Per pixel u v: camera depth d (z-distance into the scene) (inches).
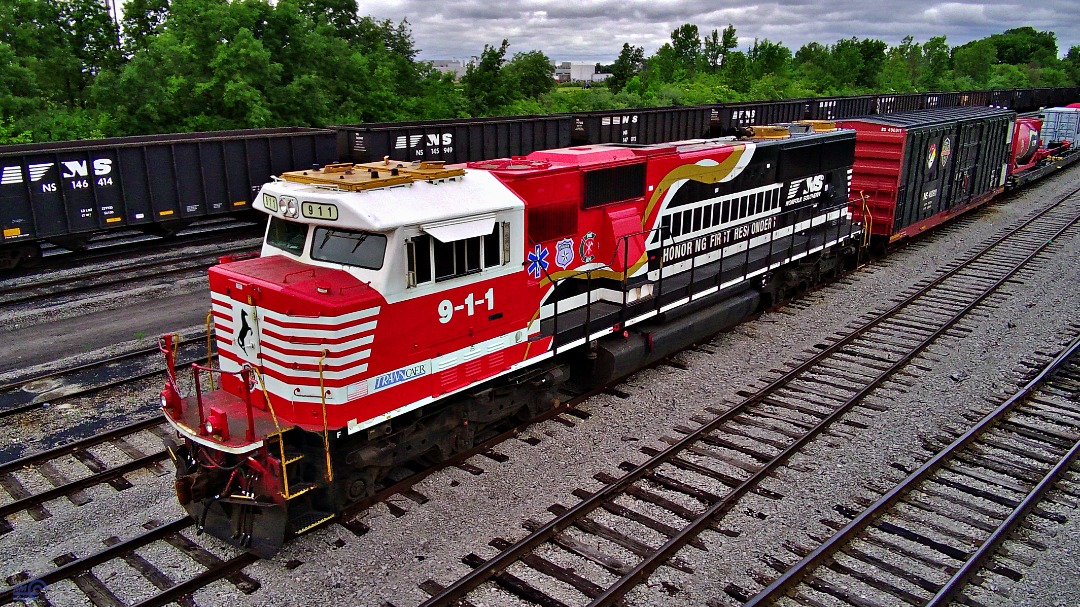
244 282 313.3
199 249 829.8
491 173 374.6
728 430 424.5
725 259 577.0
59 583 290.0
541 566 302.8
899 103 1763.0
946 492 364.8
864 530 332.5
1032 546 320.5
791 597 288.5
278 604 281.6
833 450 403.5
